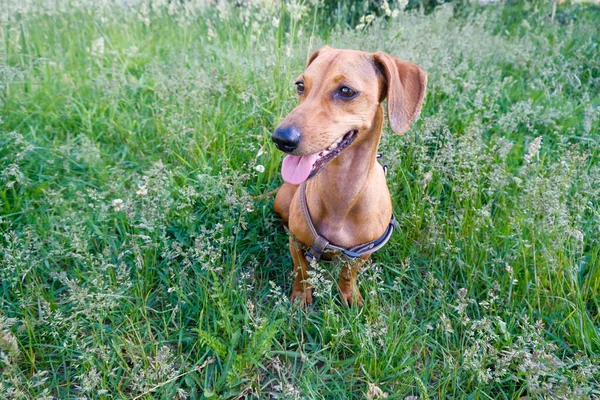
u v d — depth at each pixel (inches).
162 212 24.2
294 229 22.5
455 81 38.7
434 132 32.2
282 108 31.5
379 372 20.0
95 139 33.4
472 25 48.1
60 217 25.1
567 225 23.4
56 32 45.8
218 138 31.6
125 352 21.0
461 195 26.3
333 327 21.5
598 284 23.3
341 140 19.5
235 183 24.2
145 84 39.8
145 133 34.2
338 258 22.7
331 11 56.2
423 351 21.7
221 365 20.1
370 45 38.7
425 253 26.5
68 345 20.2
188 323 22.7
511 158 31.7
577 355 17.9
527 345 21.1
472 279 24.3
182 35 48.8
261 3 36.2
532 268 24.8
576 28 53.6
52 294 22.2
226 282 22.5
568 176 24.8
